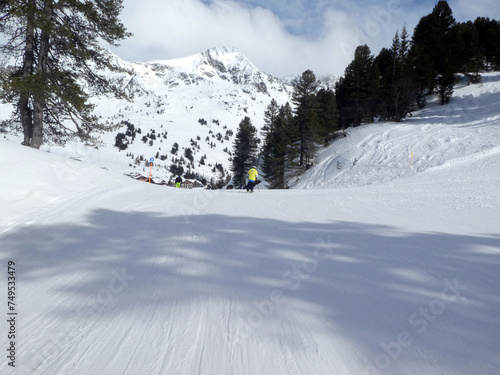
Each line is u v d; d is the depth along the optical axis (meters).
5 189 6.13
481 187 10.82
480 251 3.71
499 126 26.64
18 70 12.77
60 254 4.14
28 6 10.44
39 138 12.62
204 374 1.78
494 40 46.69
